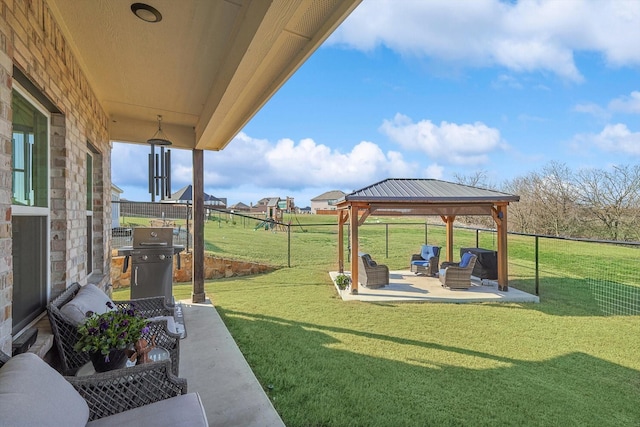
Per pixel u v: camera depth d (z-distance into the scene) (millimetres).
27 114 2490
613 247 15016
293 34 2330
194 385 3209
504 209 7766
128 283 8250
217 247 13836
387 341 4660
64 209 2973
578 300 7160
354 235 7516
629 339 4887
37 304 2682
